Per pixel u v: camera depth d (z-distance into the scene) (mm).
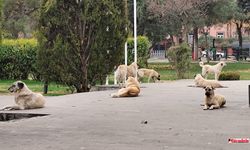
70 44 21625
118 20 22203
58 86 25562
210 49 70438
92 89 22266
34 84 28875
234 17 55750
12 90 13961
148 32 49250
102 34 21922
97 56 22016
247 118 11727
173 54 32312
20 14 47250
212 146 8359
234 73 28797
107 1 21812
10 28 47219
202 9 49281
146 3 46500
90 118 11938
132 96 17234
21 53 32688
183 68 32406
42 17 21609
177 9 46906
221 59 69375
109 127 10539
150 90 20000
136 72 22344
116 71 21938
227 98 16391
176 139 9047
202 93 18422
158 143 8664
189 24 49125
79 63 21844
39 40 21766
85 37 21797
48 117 12273
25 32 49312
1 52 32969
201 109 13500
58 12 21453
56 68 21672
